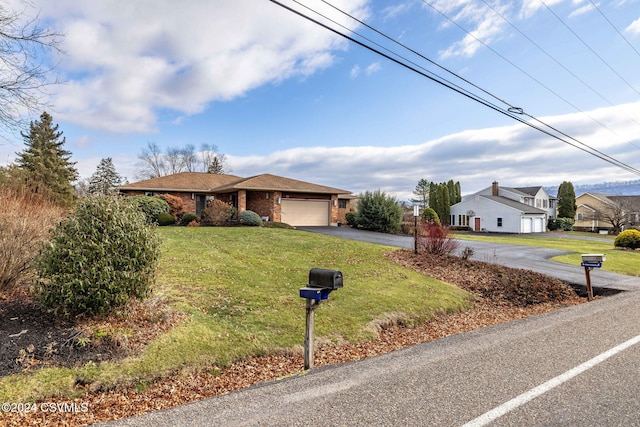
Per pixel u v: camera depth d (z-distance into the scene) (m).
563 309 6.73
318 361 4.72
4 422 2.83
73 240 4.32
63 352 3.79
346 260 10.64
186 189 23.44
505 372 3.61
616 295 8.27
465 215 39.88
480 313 7.68
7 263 4.87
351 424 2.60
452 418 2.69
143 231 4.86
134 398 3.44
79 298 4.25
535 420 2.65
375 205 24.08
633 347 4.38
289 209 22.78
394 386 3.29
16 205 5.96
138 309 4.87
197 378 3.95
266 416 2.73
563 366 3.76
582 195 51.53
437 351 4.33
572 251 18.17
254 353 4.62
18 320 4.28
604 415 2.72
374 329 5.95
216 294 6.29
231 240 12.46
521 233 35.03
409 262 11.39
